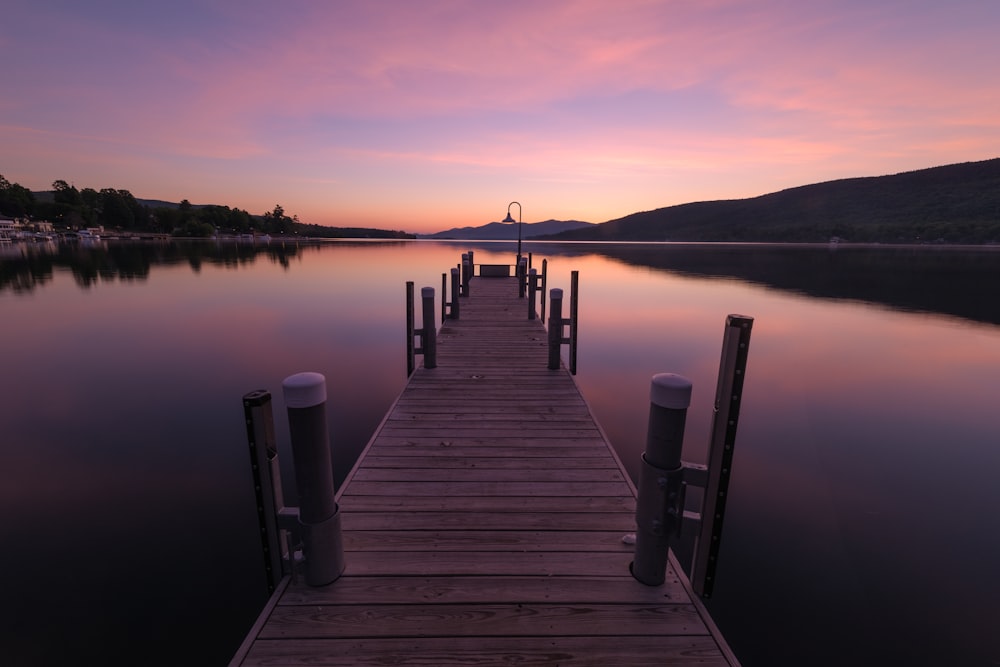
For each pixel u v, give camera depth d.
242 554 4.26
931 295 24.03
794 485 5.58
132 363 11.19
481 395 4.96
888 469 6.00
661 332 15.01
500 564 2.39
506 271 18.72
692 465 2.10
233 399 8.61
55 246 81.75
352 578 2.27
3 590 3.80
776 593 3.83
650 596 2.18
